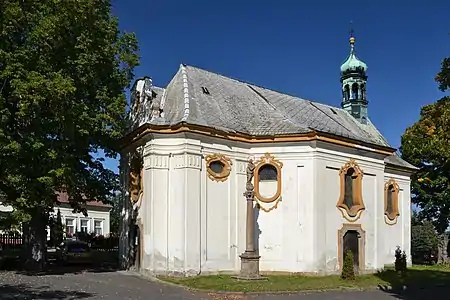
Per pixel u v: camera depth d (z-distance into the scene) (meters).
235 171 27.25
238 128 27.84
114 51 26.80
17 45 23.53
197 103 27.88
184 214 25.19
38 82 21.33
